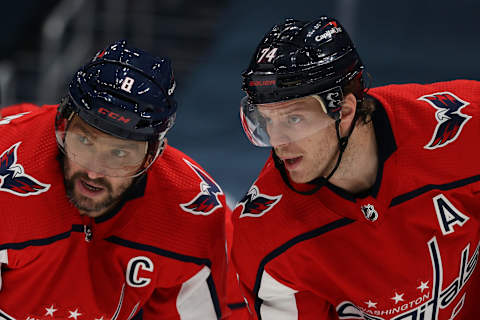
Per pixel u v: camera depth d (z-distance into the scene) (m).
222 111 21.61
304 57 5.65
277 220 6.37
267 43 5.81
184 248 6.71
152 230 6.60
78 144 5.91
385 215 6.21
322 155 5.95
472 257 6.62
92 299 6.66
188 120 21.06
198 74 23.48
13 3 24.52
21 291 6.54
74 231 6.41
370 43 24.39
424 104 6.41
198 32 25.23
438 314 6.66
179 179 6.84
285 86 5.62
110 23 24.06
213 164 18.47
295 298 6.82
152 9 25.14
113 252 6.57
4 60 23.31
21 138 6.50
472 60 23.42
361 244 6.29
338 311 6.80
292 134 5.75
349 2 25.42
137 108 5.85
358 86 6.00
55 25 20.69
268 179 6.54
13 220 6.19
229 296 8.36
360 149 6.11
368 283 6.45
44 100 20.84
